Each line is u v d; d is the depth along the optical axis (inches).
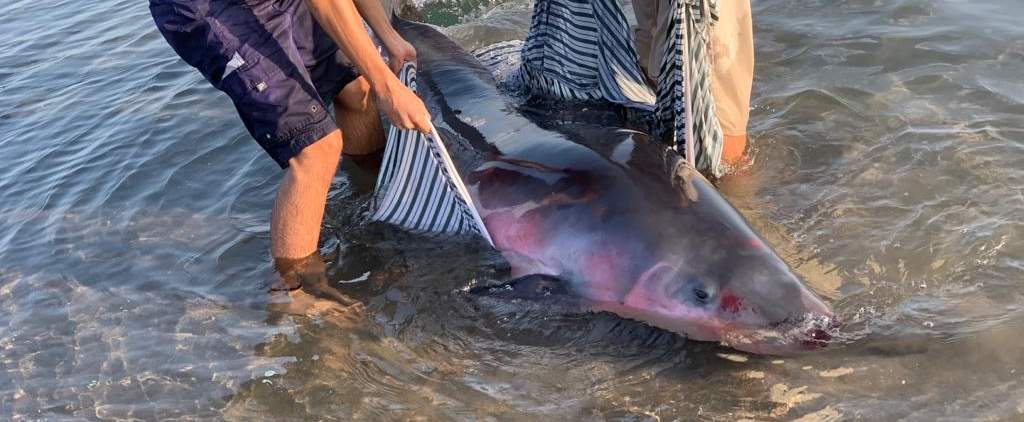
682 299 126.9
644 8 178.1
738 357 122.7
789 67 196.4
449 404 120.7
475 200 154.4
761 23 216.4
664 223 131.9
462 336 134.0
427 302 141.9
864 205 148.1
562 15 170.6
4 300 154.8
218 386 129.1
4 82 246.8
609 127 157.4
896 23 207.8
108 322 145.9
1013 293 125.1
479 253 151.6
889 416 108.7
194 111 213.8
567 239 138.4
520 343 131.2
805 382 116.3
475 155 160.9
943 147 159.3
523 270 143.9
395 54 173.0
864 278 131.6
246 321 142.5
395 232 161.3
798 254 138.5
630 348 127.6
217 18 143.2
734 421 112.0
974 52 190.7
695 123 153.9
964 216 141.3
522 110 170.6
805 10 220.2
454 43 198.7
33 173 196.9
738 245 128.1
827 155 163.8
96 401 128.6
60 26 285.0
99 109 222.7
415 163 160.9
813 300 122.2
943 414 107.8
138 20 280.4
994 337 117.7
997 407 107.6
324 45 172.2
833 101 180.2
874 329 122.1
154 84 232.2
